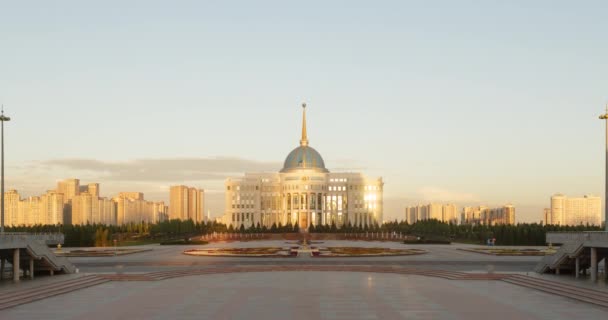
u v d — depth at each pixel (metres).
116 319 53.09
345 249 153.88
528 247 166.38
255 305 60.53
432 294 68.56
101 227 184.12
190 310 57.66
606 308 58.66
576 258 78.44
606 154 80.75
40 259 80.31
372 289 72.94
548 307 59.34
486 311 57.00
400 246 176.88
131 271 92.62
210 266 102.12
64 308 59.06
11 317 54.16
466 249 152.62
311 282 80.62
